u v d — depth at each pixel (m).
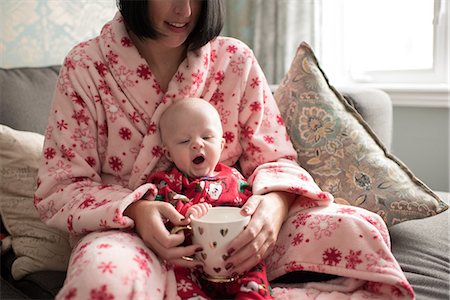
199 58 1.17
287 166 1.17
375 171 1.20
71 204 1.02
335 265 0.96
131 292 0.78
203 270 0.94
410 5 2.23
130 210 0.98
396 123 2.14
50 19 1.78
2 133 1.28
